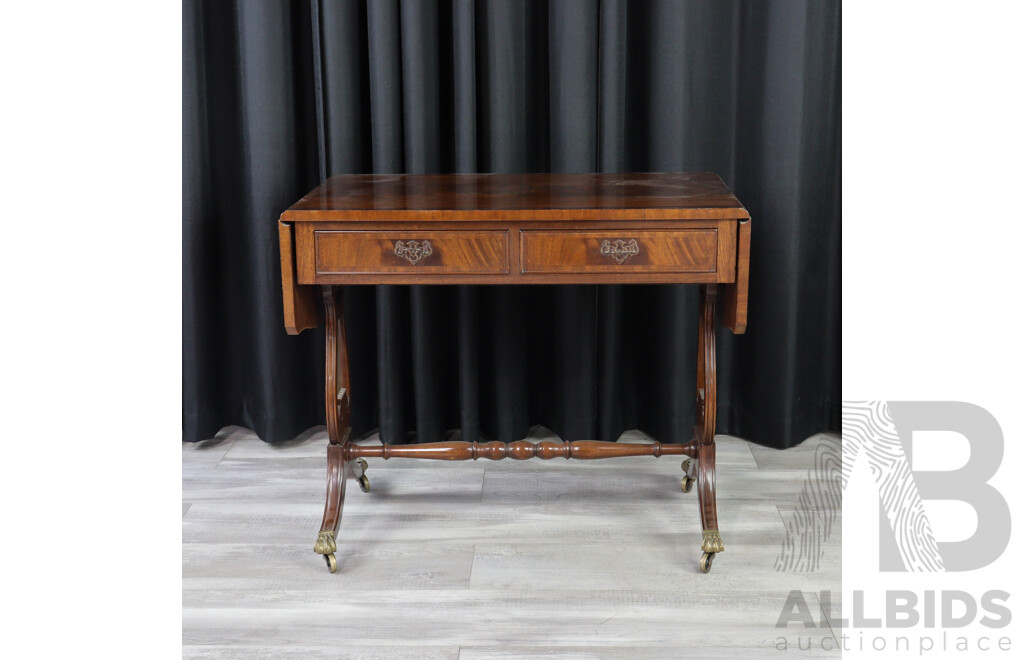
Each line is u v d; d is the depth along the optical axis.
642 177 2.76
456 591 2.38
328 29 2.84
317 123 3.03
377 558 2.52
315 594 2.37
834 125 2.99
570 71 2.86
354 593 2.38
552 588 2.39
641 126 2.99
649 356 3.14
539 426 3.29
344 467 2.60
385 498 2.83
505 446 2.65
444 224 2.29
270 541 2.60
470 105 2.89
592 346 3.08
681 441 3.12
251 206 2.95
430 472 3.00
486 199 2.42
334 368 2.54
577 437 3.14
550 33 2.86
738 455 3.08
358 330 3.14
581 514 2.73
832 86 2.94
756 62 2.91
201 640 2.20
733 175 3.05
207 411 3.14
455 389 3.25
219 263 3.13
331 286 2.50
